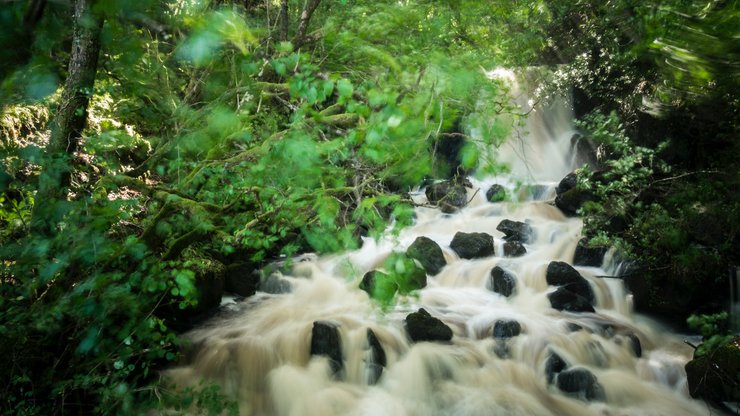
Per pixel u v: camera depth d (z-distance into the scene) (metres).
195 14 5.39
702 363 5.82
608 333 6.79
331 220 3.84
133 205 4.56
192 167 5.33
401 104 3.03
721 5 3.81
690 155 9.55
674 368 6.33
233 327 6.64
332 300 7.48
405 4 7.80
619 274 8.19
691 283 7.47
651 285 7.70
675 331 7.52
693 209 8.18
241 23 3.56
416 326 6.46
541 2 9.53
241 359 6.05
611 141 9.16
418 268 4.61
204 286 6.70
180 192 4.86
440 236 9.85
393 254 3.30
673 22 4.11
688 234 7.98
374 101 2.89
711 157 9.23
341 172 4.04
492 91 4.50
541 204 10.44
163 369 5.83
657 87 9.16
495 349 6.40
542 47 10.95
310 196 4.06
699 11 3.88
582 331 6.66
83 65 4.48
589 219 8.88
